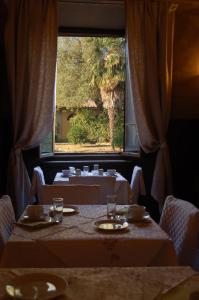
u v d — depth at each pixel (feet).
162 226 8.32
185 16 16.85
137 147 17.46
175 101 17.16
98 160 17.66
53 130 17.62
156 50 16.21
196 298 3.59
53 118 16.47
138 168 15.17
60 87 19.26
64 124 19.22
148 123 16.35
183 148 17.37
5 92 15.90
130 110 17.80
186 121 17.30
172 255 6.47
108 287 4.20
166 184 16.52
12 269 4.70
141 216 7.68
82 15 16.87
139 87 16.19
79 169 16.03
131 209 7.84
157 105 16.20
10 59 15.19
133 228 7.18
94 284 4.27
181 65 17.04
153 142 16.61
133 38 16.05
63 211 8.34
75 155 17.81
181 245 7.19
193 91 17.24
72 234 6.77
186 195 17.53
